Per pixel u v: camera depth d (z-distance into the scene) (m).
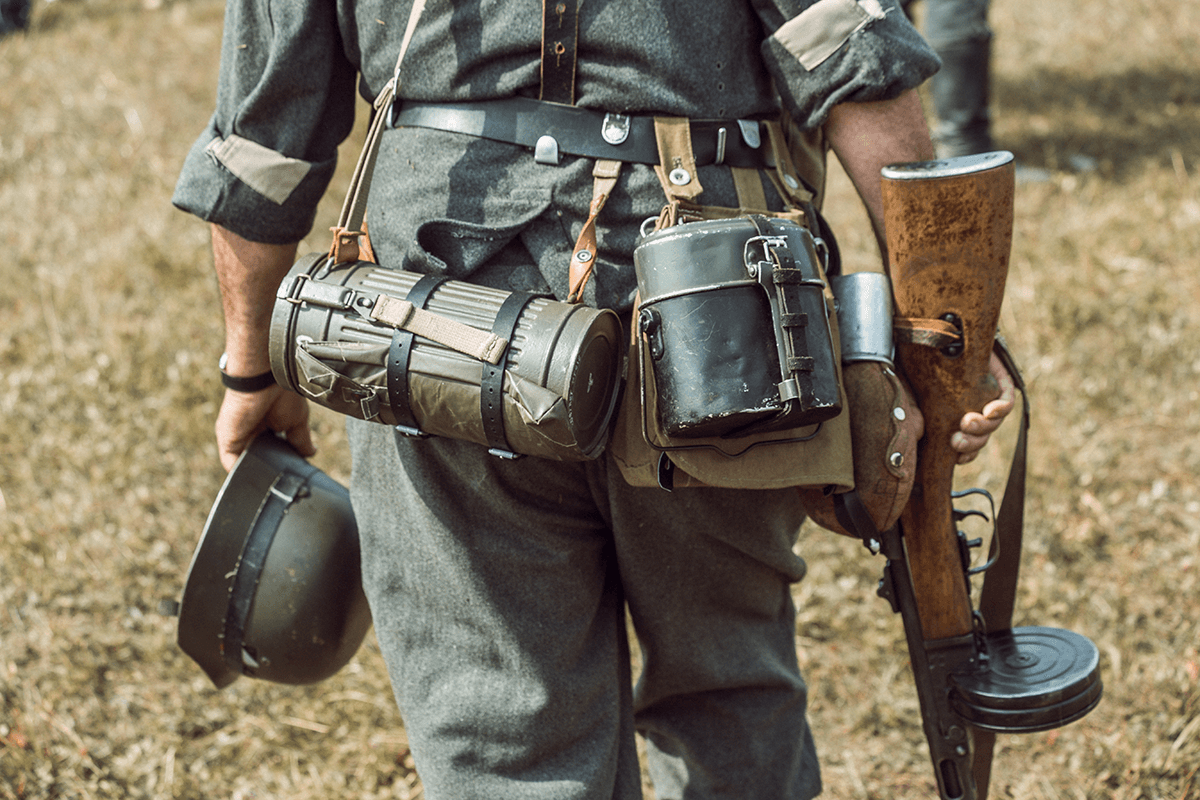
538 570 1.43
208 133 1.51
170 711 2.31
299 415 1.82
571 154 1.30
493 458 1.37
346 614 1.76
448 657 1.48
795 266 1.23
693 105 1.32
